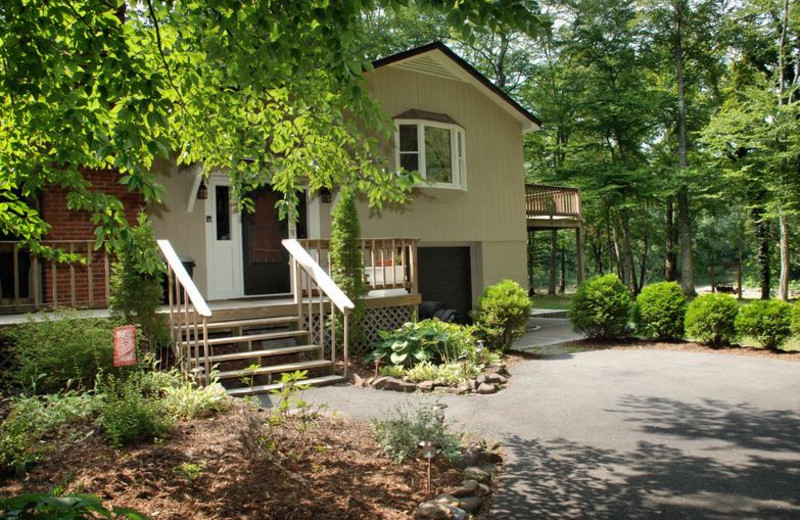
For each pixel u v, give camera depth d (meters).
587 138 29.17
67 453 4.53
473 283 16.50
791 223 24.17
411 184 5.38
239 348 8.88
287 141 6.16
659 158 29.11
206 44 4.22
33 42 3.81
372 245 10.34
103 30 3.82
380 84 14.29
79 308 8.52
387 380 7.83
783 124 19.19
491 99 16.55
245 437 4.73
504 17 3.56
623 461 5.15
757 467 4.98
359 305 9.57
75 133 4.10
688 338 12.07
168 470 4.20
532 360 10.49
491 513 4.12
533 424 6.30
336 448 4.96
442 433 5.08
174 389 6.05
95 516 3.43
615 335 12.86
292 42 3.98
